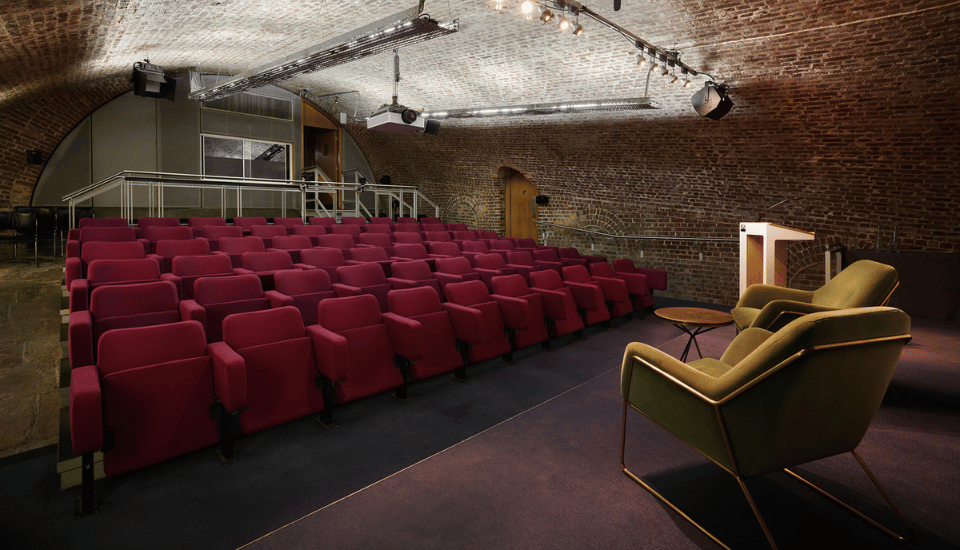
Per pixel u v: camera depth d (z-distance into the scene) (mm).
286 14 6359
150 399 2637
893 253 6516
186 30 6828
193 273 4820
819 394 1835
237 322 3115
